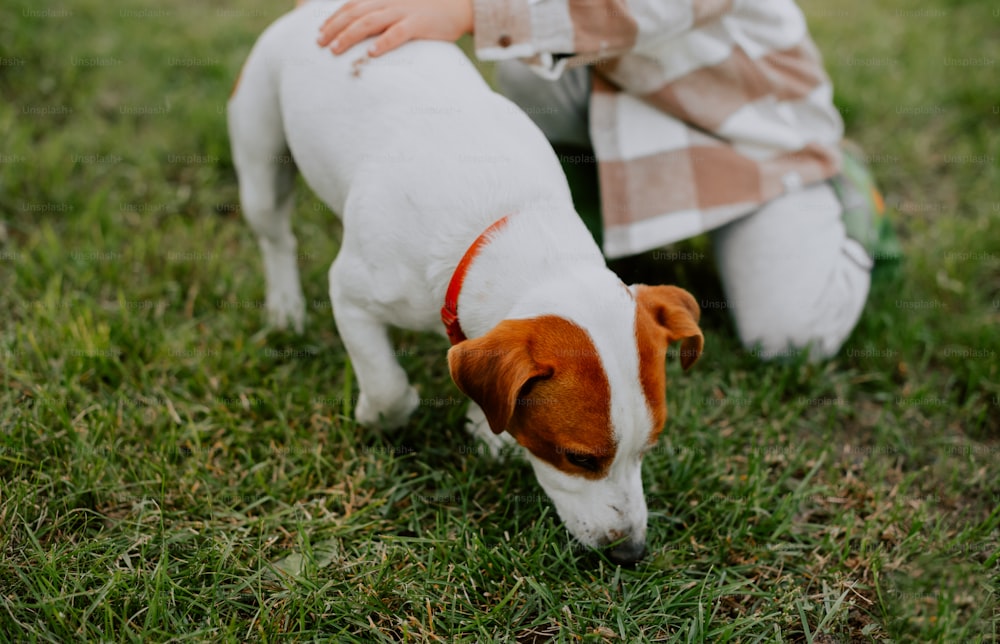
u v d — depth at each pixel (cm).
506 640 224
